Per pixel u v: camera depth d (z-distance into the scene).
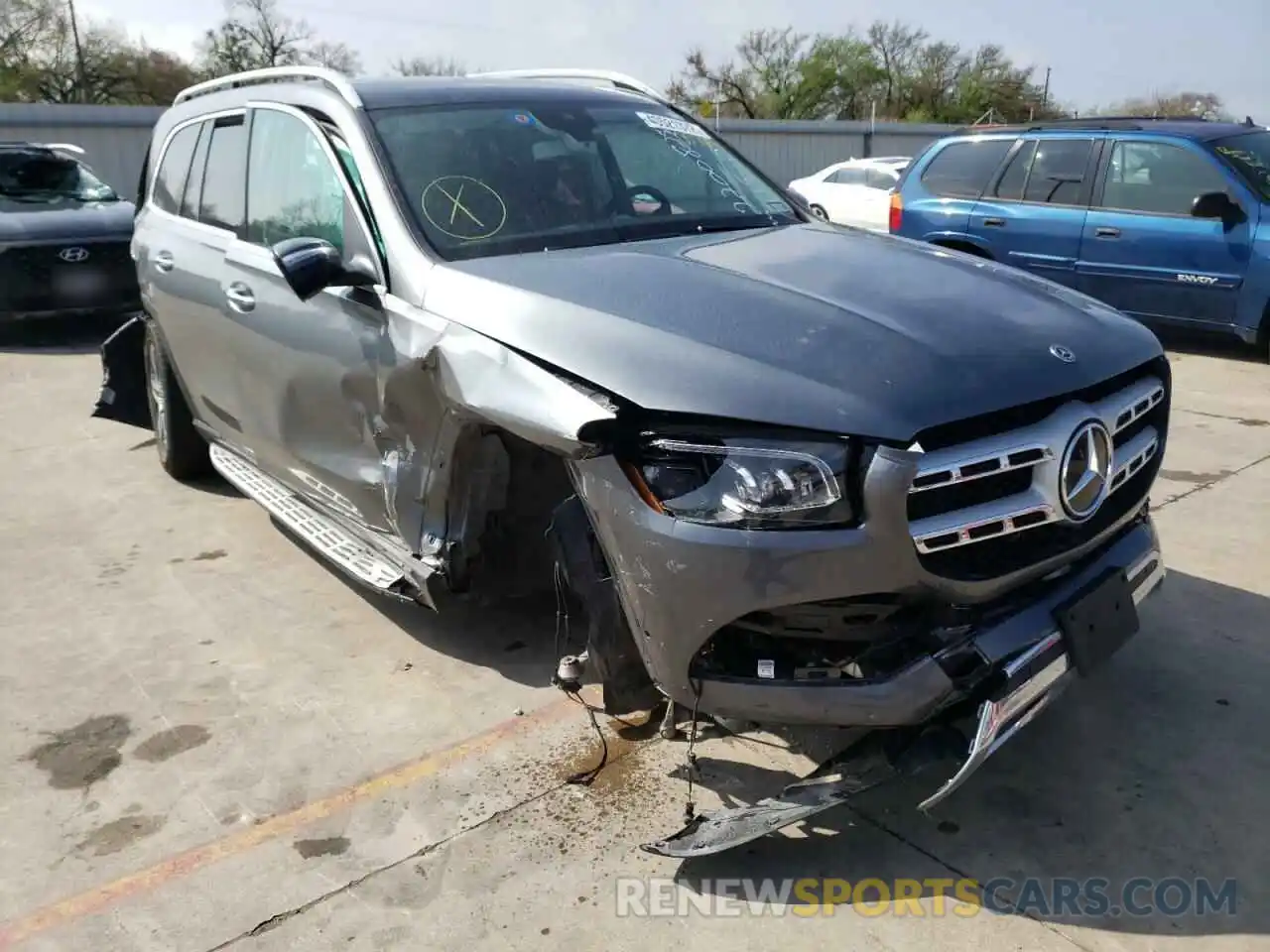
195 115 5.09
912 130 34.94
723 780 3.05
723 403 2.42
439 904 2.64
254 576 4.62
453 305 3.07
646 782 3.07
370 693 3.62
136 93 45.88
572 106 4.11
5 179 10.90
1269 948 2.42
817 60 54.91
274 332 3.94
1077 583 2.72
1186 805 2.91
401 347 3.20
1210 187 7.84
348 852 2.84
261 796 3.09
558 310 2.82
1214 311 7.88
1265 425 6.35
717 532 2.40
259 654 3.92
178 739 3.40
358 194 3.53
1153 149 8.18
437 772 3.17
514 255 3.32
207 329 4.60
